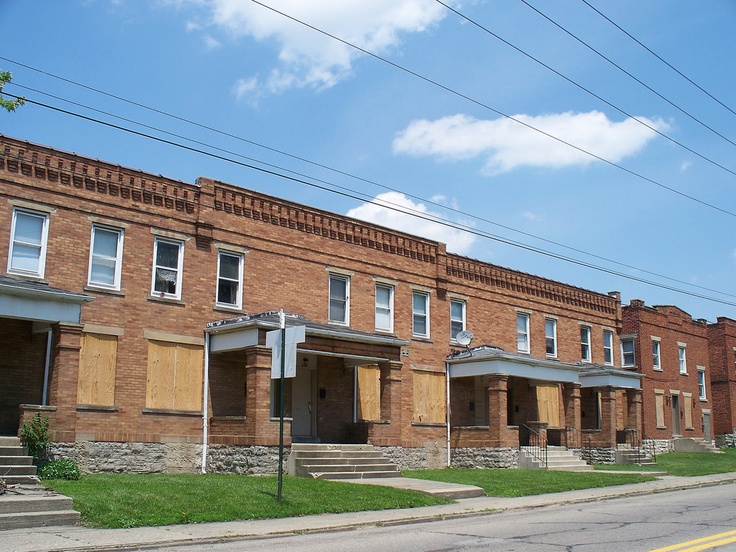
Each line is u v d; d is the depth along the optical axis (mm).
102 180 22109
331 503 16625
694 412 47000
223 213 24688
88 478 18203
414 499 17984
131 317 22156
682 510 17250
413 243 30797
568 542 12273
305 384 26266
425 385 30188
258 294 25203
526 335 35531
